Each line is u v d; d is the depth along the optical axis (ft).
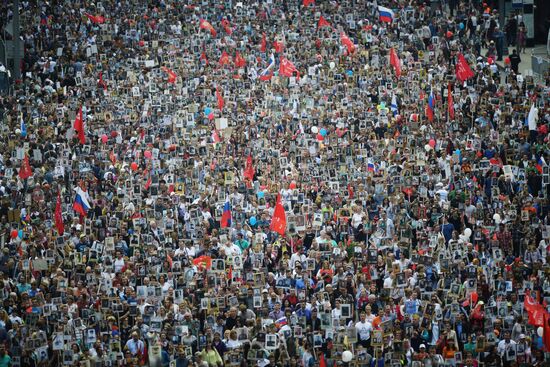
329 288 356.38
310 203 424.46
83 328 344.49
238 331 341.00
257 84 590.55
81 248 399.85
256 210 427.33
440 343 337.93
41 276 386.93
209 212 433.48
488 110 519.19
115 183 466.29
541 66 602.44
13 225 424.46
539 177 447.42
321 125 518.37
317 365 338.75
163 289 368.48
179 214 432.66
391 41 644.69
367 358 332.39
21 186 464.65
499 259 382.42
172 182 451.94
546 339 331.16
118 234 407.64
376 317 346.74
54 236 398.83
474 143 476.54
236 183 451.53
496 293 358.02
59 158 477.77
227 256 383.04
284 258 384.06
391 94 557.74
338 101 549.54
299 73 593.83
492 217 419.54
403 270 367.45
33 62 655.35
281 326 347.56
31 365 339.98
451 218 417.69
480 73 573.33
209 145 493.77
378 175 444.96
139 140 506.07
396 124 519.60
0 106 574.15
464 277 371.15
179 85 581.53
